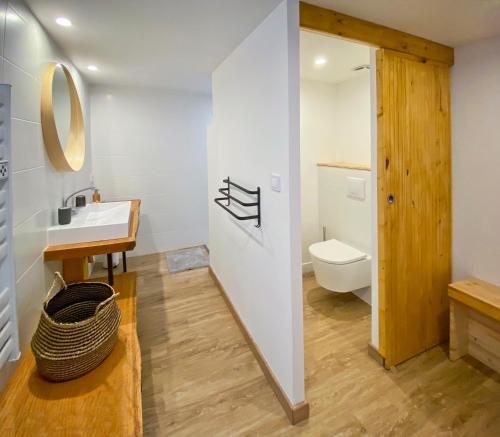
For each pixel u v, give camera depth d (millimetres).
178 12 1467
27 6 1429
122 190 3680
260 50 1594
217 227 2861
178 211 4020
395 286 1802
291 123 1321
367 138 2840
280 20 1342
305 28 1340
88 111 3242
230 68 2137
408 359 1915
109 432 958
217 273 3008
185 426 1491
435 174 1866
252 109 1745
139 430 969
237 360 1955
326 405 1592
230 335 2221
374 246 1828
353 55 2285
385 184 1684
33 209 1490
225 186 2412
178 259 3732
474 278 1879
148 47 1999
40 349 1123
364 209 2545
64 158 1842
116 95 3484
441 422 1479
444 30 1590
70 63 2338
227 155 2316
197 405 1613
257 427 1479
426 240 1883
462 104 1826
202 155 4027
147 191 3812
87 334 1186
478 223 1832
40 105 1616
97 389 1117
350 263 2396
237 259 2279
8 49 1240
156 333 2256
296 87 1312
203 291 2918
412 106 1722
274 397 1656
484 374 1784
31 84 1487
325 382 1747
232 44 1921
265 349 1818
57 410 1030
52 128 1668
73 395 1090
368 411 1550
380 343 1862
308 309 2568
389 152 1674
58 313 1375
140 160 3715
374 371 1826
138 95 3588
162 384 1761
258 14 1474
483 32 1617
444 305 2027
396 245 1771
